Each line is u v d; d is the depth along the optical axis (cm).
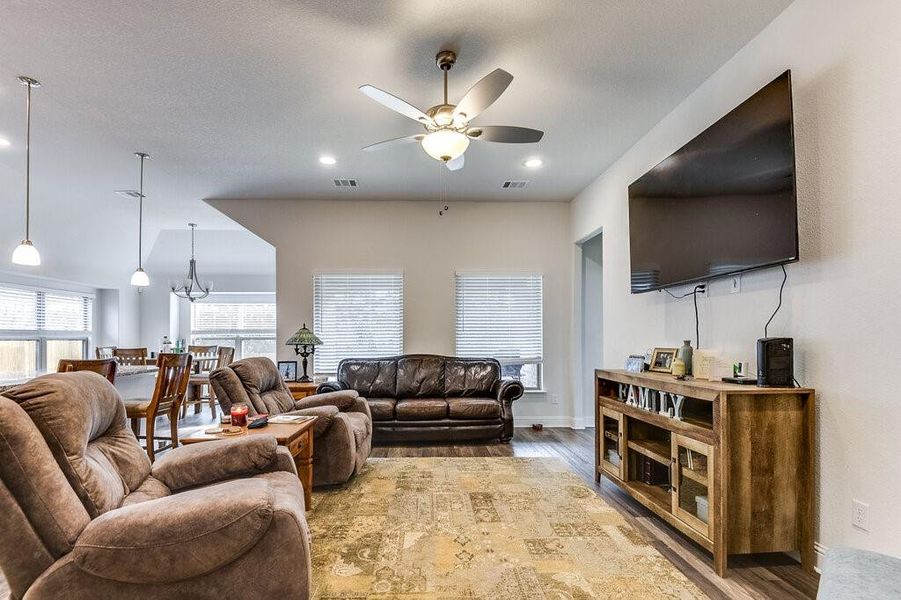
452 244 600
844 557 143
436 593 208
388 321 596
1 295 612
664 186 336
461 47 273
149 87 315
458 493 337
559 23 253
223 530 150
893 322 191
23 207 525
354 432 359
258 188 540
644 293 399
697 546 256
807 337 233
